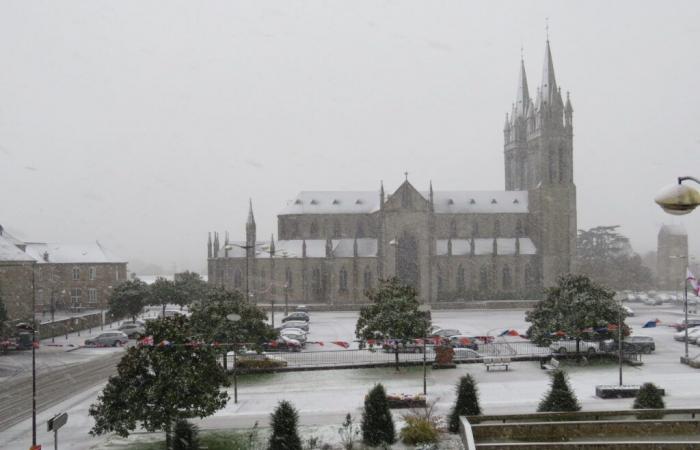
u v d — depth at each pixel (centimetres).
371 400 3866
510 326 9900
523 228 16062
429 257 14500
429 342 6556
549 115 15475
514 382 5728
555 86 15600
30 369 6881
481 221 15962
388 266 14300
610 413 3978
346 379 6028
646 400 4162
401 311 6412
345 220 15725
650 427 3784
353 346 7900
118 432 3834
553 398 4112
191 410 4050
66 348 8512
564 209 15438
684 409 3959
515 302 13738
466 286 15088
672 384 5553
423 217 14550
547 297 6988
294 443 3475
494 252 15162
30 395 5566
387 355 7100
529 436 3800
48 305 13650
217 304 6419
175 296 11356
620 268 19725
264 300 14612
